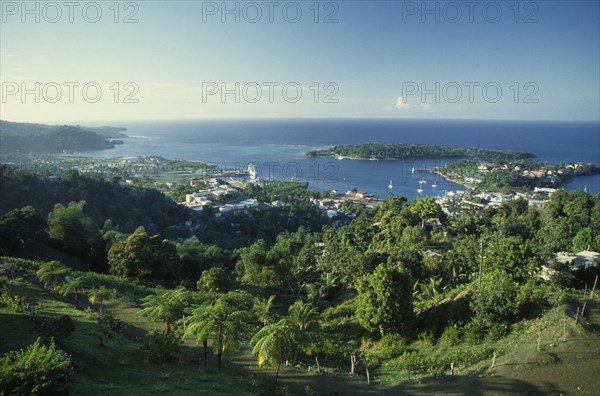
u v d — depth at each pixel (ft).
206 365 75.87
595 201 263.70
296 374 77.82
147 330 96.99
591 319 78.07
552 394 60.70
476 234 226.79
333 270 169.37
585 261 150.41
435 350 87.40
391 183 622.13
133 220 331.98
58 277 110.11
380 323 97.60
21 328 72.59
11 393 41.06
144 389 58.54
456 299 99.25
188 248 194.18
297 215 423.23
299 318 111.55
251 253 183.21
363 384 73.67
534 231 238.89
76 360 64.54
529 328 80.18
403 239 200.23
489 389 63.82
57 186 331.36
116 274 158.40
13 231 171.63
